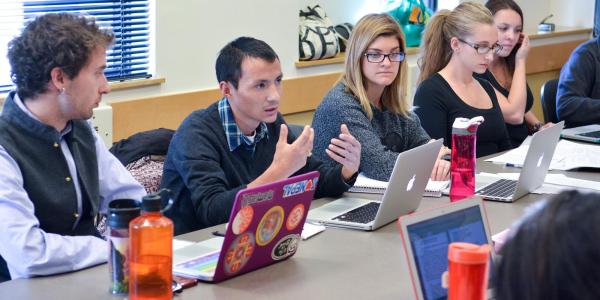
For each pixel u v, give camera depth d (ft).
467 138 8.57
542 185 9.40
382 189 8.91
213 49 14.03
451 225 5.32
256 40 8.25
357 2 18.25
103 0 12.56
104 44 7.04
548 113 14.97
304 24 15.94
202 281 6.00
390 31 9.75
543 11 22.67
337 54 16.65
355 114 9.75
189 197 8.26
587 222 2.51
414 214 5.15
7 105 7.04
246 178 8.42
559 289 2.49
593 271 2.45
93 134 7.63
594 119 14.33
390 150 10.14
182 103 13.62
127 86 12.77
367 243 7.07
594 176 10.07
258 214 5.98
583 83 14.64
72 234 7.27
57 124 7.11
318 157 9.94
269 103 8.14
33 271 6.14
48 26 6.81
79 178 7.29
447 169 9.30
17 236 6.28
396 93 10.18
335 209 8.08
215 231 7.38
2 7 11.52
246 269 6.19
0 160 6.65
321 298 5.71
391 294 5.80
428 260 5.13
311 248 6.91
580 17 22.77
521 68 13.37
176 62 13.52
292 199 6.23
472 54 11.52
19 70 6.88
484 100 12.05
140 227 5.33
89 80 6.97
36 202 6.91
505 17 13.17
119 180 7.80
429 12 18.13
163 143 9.96
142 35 13.12
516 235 2.65
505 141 12.32
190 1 13.52
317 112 10.07
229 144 8.32
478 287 4.59
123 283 5.72
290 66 15.43
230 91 8.21
